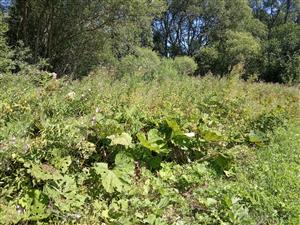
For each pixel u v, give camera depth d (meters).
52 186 4.18
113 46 22.55
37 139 4.39
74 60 20.77
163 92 8.15
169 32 51.41
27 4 19.78
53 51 20.50
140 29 21.98
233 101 8.78
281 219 4.62
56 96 6.13
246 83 13.48
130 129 5.82
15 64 12.86
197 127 6.45
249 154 6.87
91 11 19.66
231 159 6.11
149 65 17.44
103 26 20.20
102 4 19.27
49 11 19.91
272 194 5.25
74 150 4.81
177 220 4.42
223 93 9.28
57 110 5.73
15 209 3.79
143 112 6.41
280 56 41.56
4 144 4.10
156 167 5.64
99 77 8.58
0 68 11.84
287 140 8.08
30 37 20.94
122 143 5.16
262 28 49.47
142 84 8.56
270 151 7.10
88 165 5.07
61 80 7.15
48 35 20.22
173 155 6.07
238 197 5.01
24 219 3.79
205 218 4.47
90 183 4.71
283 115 9.82
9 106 5.07
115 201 4.48
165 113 6.61
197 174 5.60
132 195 4.70
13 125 4.67
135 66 16.61
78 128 5.08
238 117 8.43
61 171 4.44
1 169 4.01
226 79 11.31
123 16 19.89
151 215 4.24
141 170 5.41
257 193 5.09
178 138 6.07
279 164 6.39
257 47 40.16
